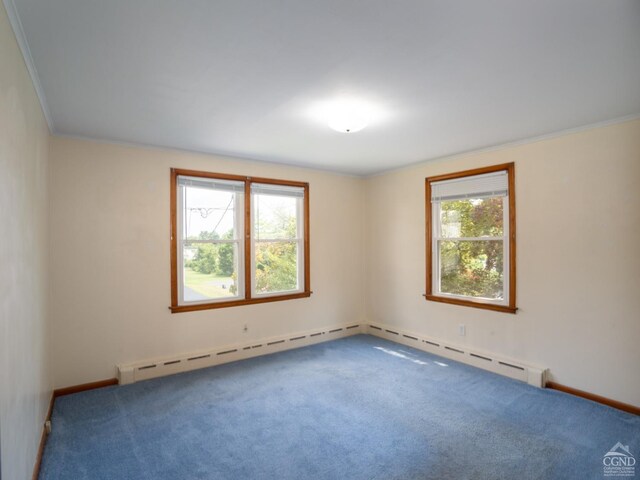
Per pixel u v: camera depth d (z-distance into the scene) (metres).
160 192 3.67
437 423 2.66
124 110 2.64
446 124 2.99
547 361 3.30
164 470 2.12
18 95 1.72
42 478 2.05
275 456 2.26
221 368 3.81
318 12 1.52
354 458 2.24
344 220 5.10
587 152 3.03
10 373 1.53
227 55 1.88
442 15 1.54
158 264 3.65
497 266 3.75
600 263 2.96
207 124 2.97
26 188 1.97
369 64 1.98
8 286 1.53
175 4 1.45
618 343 2.87
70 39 1.71
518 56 1.90
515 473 2.09
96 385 3.30
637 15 1.54
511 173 3.54
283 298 4.50
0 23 1.36
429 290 4.36
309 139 3.42
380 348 4.51
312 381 3.45
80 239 3.25
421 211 4.47
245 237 4.21
